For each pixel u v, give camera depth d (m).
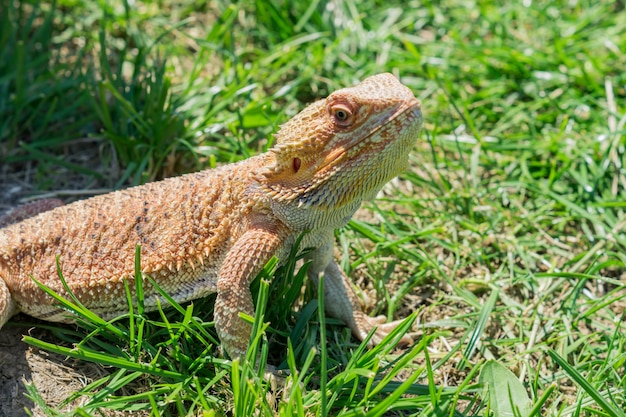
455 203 0.74
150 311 0.64
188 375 0.63
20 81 0.76
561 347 0.67
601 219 0.73
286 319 0.66
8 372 0.63
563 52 0.82
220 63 0.82
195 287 0.64
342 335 0.67
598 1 0.87
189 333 0.64
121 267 0.64
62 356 0.64
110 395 0.62
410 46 0.81
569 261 0.71
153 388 0.62
